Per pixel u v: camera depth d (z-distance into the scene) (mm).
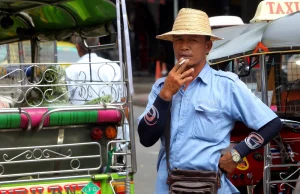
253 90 8797
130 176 6148
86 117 6039
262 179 7781
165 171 5234
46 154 6035
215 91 5156
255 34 7246
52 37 8742
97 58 8719
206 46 5332
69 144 6062
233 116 5184
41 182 5945
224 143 5156
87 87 7031
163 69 32781
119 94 6344
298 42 6859
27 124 5887
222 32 8883
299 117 8266
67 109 5980
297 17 6949
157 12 35906
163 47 34188
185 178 5012
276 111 8500
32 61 8938
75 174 6215
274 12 8859
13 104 6551
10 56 9102
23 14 8469
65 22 8375
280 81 9031
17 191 5867
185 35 5168
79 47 9180
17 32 8781
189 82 5082
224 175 5176
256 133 5117
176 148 5129
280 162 7699
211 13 28078
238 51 7363
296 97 8586
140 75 36531
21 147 5891
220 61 7684
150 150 15812
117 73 8273
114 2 7246
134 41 37375
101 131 6152
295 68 9008
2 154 5941
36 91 6789
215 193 4969
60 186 5988
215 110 5102
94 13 7773
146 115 5141
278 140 7582
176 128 5141
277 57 9102
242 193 8070
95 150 6250
